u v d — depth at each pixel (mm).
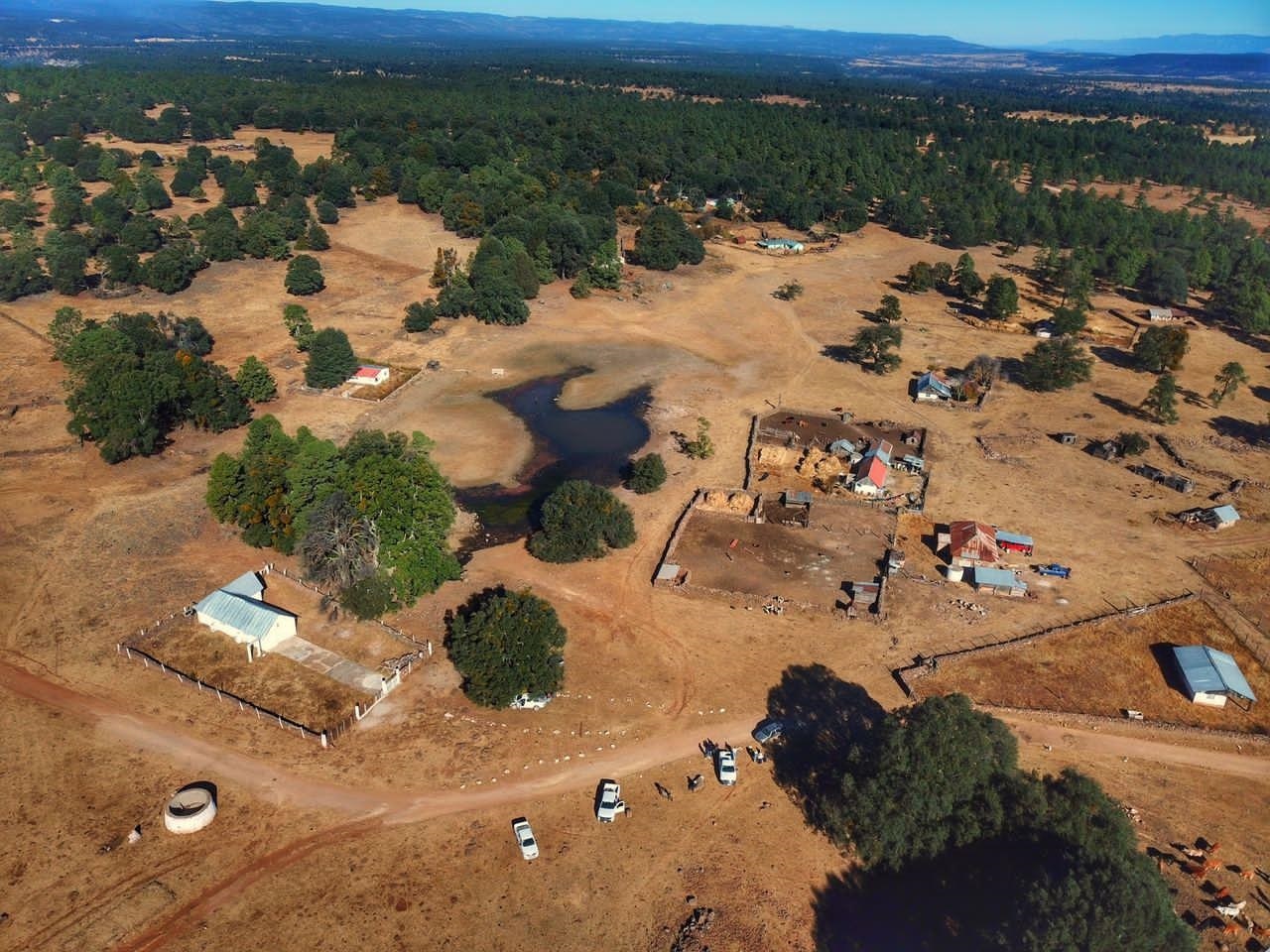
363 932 52125
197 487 101625
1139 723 70125
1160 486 108875
